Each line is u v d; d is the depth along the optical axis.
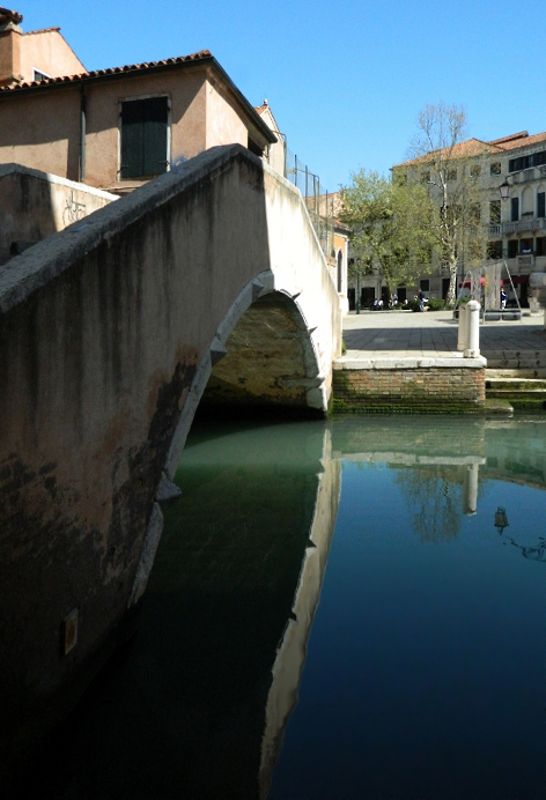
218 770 2.94
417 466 8.61
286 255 8.04
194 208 4.83
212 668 3.76
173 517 6.71
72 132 14.15
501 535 5.98
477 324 12.05
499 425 11.05
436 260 48.09
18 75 14.67
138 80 13.67
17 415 2.64
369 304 47.78
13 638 2.66
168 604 4.64
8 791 2.67
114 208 3.73
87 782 2.90
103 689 3.52
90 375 3.29
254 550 5.75
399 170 44.19
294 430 10.98
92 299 3.28
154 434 4.14
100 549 3.46
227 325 5.62
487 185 48.50
